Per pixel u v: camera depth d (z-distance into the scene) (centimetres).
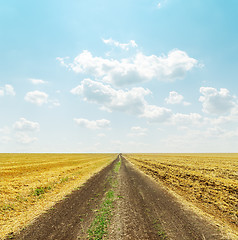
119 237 694
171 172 2638
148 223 827
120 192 1448
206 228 780
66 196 1326
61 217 909
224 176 2189
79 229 768
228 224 834
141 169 3216
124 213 962
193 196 1326
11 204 1091
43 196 1327
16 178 1897
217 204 1127
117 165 4109
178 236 703
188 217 905
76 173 2519
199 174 2333
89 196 1325
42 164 3766
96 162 4944
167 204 1125
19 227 795
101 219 873
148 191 1485
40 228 783
